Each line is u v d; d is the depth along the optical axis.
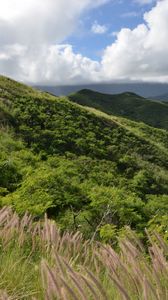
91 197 13.84
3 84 50.91
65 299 2.10
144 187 33.41
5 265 3.48
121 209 12.86
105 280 2.94
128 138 50.94
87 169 32.06
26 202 11.70
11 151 28.30
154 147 52.72
